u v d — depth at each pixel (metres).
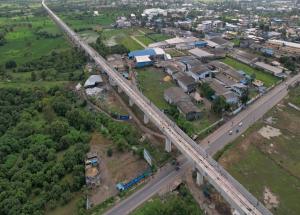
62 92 143.50
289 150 98.94
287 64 171.62
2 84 155.38
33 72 167.62
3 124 116.88
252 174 87.94
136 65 178.00
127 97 140.75
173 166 91.94
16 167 92.44
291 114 122.25
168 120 103.50
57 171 88.94
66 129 110.06
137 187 84.06
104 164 93.06
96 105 135.50
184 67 168.12
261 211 65.56
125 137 105.25
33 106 130.50
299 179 85.94
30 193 84.19
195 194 80.88
